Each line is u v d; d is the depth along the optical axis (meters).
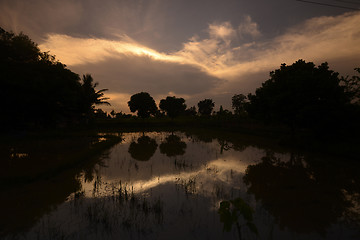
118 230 4.68
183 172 9.55
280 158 12.64
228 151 15.18
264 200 6.35
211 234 4.50
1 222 5.02
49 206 5.93
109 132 31.69
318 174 9.18
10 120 16.53
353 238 4.36
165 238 4.36
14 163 10.06
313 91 13.91
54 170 9.04
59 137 20.22
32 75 14.65
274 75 18.81
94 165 10.91
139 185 7.80
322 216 5.34
